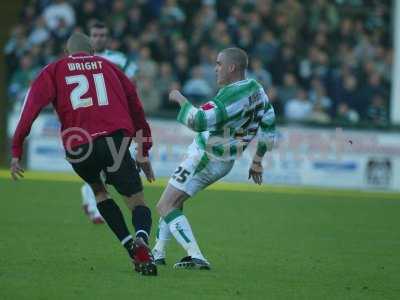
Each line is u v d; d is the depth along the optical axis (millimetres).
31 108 21781
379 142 49375
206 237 29812
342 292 21328
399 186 49344
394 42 58250
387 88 58625
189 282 21594
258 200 41719
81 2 60062
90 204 31531
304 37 60469
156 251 24000
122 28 59125
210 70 57000
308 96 57844
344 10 62000
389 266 25406
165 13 60062
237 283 21828
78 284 20922
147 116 48906
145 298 19641
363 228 33688
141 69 55938
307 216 36719
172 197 23297
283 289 21391
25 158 49688
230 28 58938
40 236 28438
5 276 21656
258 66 56656
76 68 22234
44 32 58875
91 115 21922
